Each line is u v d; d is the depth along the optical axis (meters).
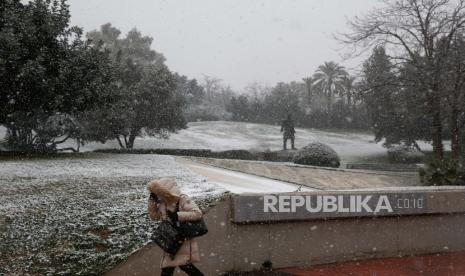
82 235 7.34
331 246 8.21
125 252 6.84
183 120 41.22
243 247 7.48
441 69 27.80
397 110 42.25
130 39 61.25
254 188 11.75
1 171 13.34
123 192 10.08
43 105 22.12
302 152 30.09
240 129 61.16
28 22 20.73
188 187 10.05
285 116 72.94
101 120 31.55
